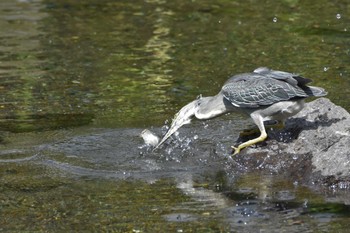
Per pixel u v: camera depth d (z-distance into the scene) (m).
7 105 15.74
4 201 11.23
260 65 17.59
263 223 10.24
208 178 11.97
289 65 17.47
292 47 18.81
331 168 11.60
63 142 13.63
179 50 19.02
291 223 10.23
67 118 14.97
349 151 11.71
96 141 13.65
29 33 20.52
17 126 14.60
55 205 11.06
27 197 11.36
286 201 10.97
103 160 12.79
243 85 12.46
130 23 21.30
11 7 22.84
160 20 21.47
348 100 15.09
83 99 16.03
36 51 19.16
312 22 20.73
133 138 13.73
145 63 18.17
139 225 10.30
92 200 11.21
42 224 10.45
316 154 11.97
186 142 13.44
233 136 13.61
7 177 12.14
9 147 13.48
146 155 12.98
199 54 18.66
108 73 17.58
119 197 11.29
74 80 17.17
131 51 19.06
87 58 18.61
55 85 16.88
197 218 10.47
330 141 12.08
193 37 19.97
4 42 19.80
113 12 22.34
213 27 20.73
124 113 15.12
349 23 20.48
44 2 23.39
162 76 17.25
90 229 10.23
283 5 22.44
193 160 12.73
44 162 12.73
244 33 20.09
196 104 13.04
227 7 22.52
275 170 12.11
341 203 10.86
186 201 11.08
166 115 14.90
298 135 12.55
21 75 17.50
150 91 16.36
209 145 13.27
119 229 10.20
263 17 21.39
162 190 11.53
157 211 10.74
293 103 12.22
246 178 11.93
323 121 12.68
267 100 12.23
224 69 17.50
